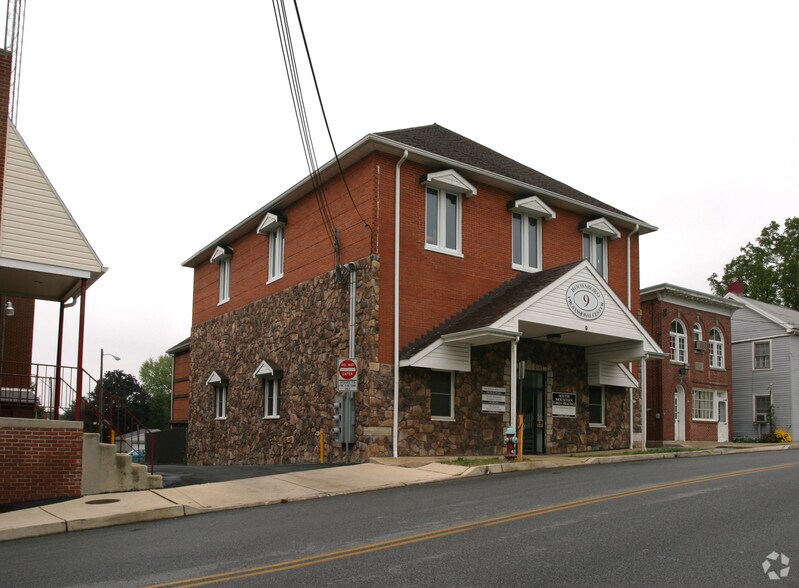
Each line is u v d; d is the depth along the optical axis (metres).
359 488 13.72
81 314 14.20
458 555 7.82
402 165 19.67
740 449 24.86
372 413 18.11
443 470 15.79
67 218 14.25
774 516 9.70
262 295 24.67
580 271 20.00
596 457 19.08
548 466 17.47
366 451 17.98
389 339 18.72
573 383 22.78
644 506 10.63
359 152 19.30
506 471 16.47
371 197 19.11
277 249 24.20
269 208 23.81
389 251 19.08
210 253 29.28
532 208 22.12
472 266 20.80
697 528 8.96
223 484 14.06
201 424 28.47
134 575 7.42
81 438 13.10
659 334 30.97
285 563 7.69
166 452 32.00
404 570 7.26
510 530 9.07
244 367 25.36
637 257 25.91
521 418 17.97
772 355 37.62
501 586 6.64
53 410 14.08
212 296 29.05
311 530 9.55
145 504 11.92
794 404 36.56
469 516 10.17
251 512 11.55
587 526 9.20
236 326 26.41
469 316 19.83
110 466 13.29
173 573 7.45
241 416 25.12
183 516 11.49
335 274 20.14
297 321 22.08
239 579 7.10
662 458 20.67
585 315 19.89
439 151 20.58
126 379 78.25
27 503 12.25
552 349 22.36
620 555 7.68
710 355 33.62
